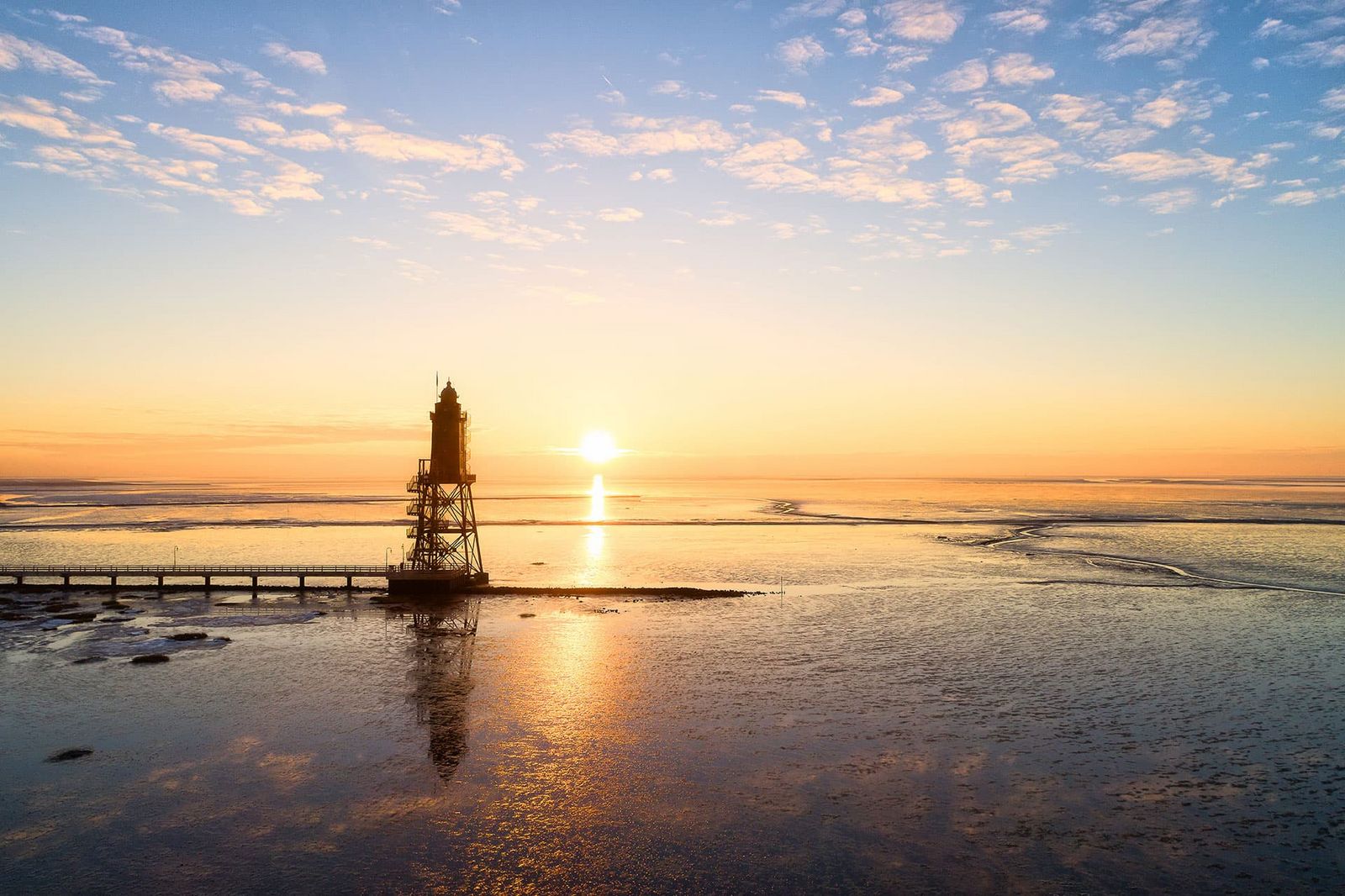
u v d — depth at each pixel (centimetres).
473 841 3077
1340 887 2730
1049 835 3080
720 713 4469
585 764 3762
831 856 2953
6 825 3175
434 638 6372
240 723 4309
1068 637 6306
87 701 4672
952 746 3969
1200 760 3775
